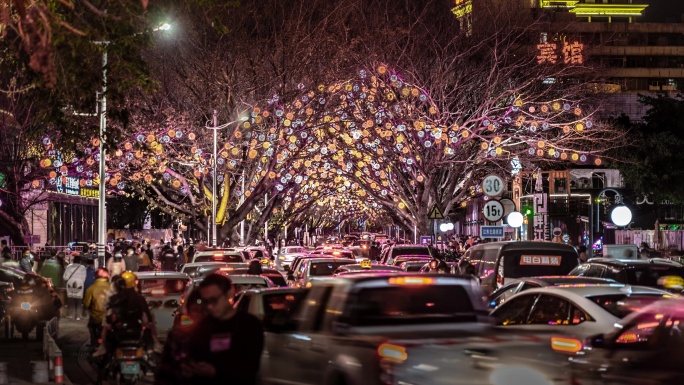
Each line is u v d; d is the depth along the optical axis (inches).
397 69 1974.7
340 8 1985.7
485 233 1160.8
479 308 414.0
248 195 2182.6
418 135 1801.2
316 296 431.8
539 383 343.0
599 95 2721.5
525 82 2057.1
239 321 286.7
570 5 4749.0
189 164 1937.7
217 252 1316.4
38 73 589.0
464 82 2032.5
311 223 4372.5
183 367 283.3
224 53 1948.8
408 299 407.8
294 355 429.4
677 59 5216.5
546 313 494.3
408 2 2111.2
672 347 333.1
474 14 2180.1
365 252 1877.5
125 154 1801.2
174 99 1969.7
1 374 565.3
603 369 344.8
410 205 1964.8
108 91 617.0
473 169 2012.8
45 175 1739.7
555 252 855.7
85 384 655.8
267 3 1977.1
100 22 588.4
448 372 339.0
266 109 1945.1
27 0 489.4
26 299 916.6
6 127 1635.1
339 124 1931.6
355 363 369.7
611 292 482.0
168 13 601.6
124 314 608.1
